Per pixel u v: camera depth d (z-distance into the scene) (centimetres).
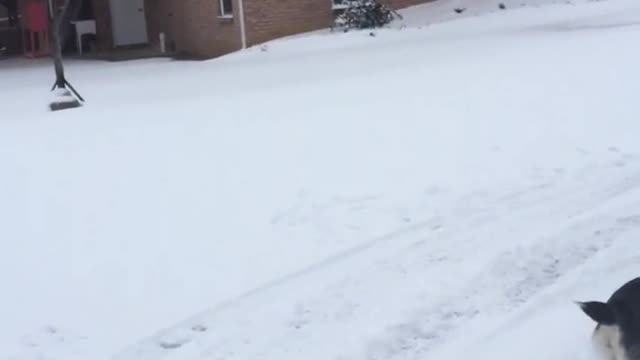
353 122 968
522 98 1004
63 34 2694
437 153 807
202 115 1110
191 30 2392
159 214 687
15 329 491
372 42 1909
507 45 1516
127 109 1238
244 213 677
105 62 2262
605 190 680
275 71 1587
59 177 823
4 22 2956
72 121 1160
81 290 543
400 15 2225
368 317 483
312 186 733
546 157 770
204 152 883
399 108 1023
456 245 582
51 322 498
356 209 669
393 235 610
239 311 500
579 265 542
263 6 2123
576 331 452
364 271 549
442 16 2167
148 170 825
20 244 636
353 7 2133
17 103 1451
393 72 1348
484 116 934
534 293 507
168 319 495
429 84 1177
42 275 572
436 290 514
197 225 655
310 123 984
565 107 938
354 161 802
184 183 770
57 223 681
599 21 1753
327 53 1805
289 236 621
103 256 602
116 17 2709
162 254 598
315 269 558
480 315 482
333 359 438
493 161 770
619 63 1160
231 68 1747
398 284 525
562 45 1411
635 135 816
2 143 1016
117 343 469
